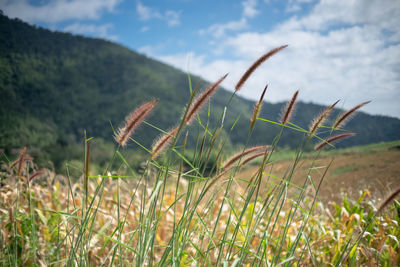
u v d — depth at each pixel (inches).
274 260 103.0
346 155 684.7
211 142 90.9
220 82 85.3
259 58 88.4
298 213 169.5
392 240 156.5
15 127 1681.8
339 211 193.5
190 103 83.7
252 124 92.4
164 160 91.0
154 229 89.2
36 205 167.5
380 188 297.7
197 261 98.0
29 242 130.5
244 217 172.2
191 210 94.3
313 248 152.5
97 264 130.7
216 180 94.3
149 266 89.6
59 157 812.6
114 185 193.0
